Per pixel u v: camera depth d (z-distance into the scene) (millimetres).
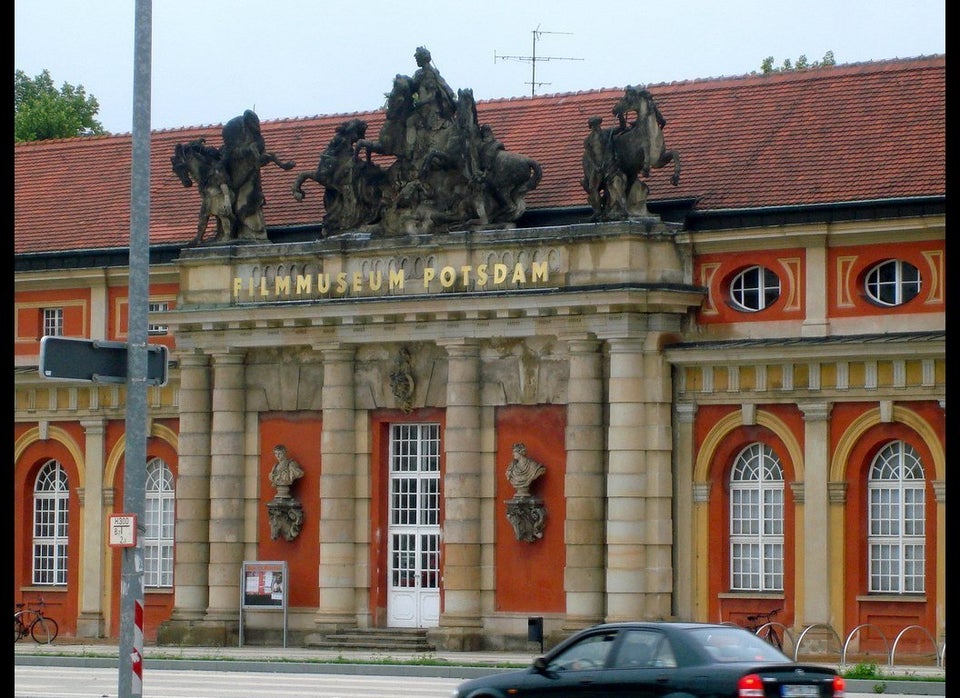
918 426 63312
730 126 71250
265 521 73625
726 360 65812
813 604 64812
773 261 66062
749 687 38156
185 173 74625
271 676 60094
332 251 71438
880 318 64188
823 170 66938
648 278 66750
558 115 76125
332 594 71438
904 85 69688
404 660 63188
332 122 81688
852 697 51969
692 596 66750
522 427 68938
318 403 72750
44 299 79938
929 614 63031
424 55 70500
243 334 73375
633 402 66688
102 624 78312
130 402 43125
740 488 66688
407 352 70812
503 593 68938
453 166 69875
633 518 66500
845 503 64625
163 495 77438
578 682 40438
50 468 80312
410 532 71312
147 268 43500
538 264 68062
